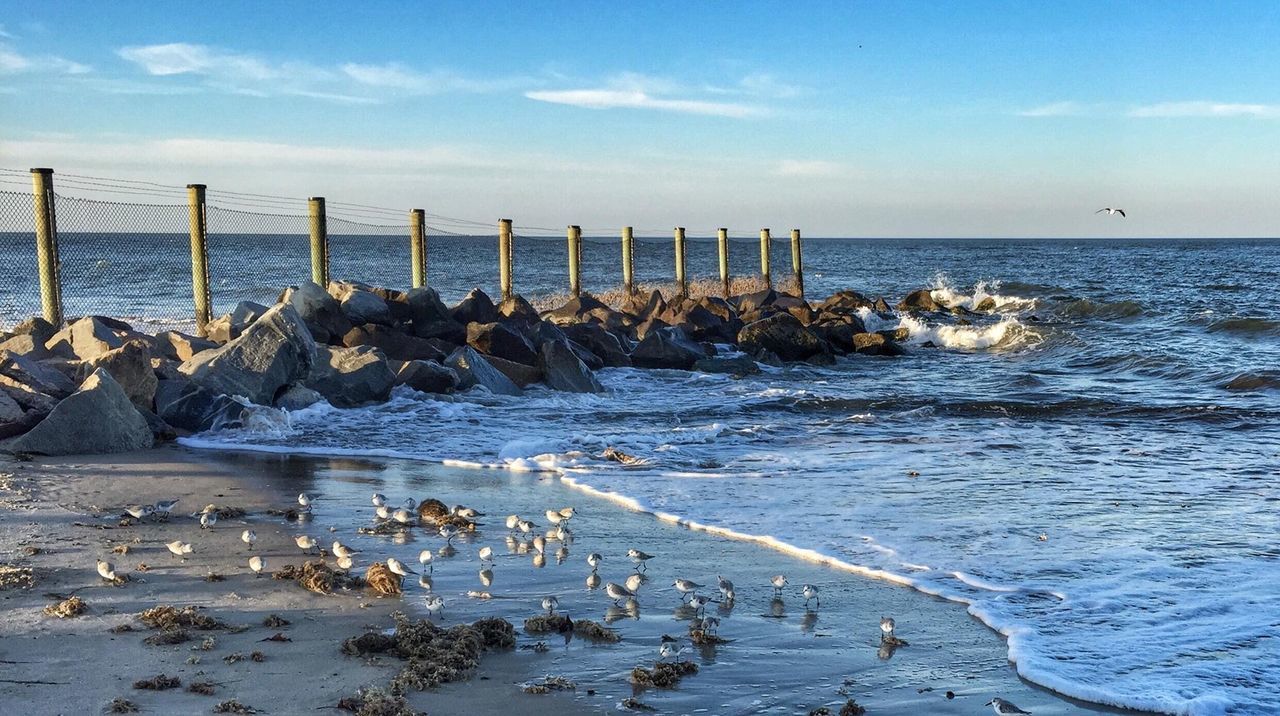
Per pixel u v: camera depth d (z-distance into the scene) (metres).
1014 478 14.83
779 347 31.47
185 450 16.19
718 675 7.79
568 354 23.97
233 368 18.80
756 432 18.75
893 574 10.35
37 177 21.19
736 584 10.06
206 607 8.98
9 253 43.34
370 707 6.81
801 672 7.88
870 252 170.75
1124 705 7.31
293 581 9.79
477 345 25.22
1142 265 106.12
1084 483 14.49
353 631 8.48
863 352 33.56
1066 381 26.56
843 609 9.34
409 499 12.55
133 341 17.83
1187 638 8.55
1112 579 10.14
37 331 21.02
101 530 11.40
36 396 16.31
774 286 55.16
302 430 18.08
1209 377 25.80
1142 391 24.34
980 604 9.40
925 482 14.57
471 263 74.94
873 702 7.34
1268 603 9.38
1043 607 9.34
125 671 7.48
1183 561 10.72
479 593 9.59
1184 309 47.59
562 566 10.56
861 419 20.20
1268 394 23.31
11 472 14.02
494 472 15.34
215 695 7.08
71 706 6.83
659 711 7.11
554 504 13.36
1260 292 60.78
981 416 20.67
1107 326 39.88
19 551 10.49
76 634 8.20
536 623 8.68
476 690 7.39
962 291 62.97
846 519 12.49
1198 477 14.91
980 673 7.91
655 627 8.83
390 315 25.78
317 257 26.95
